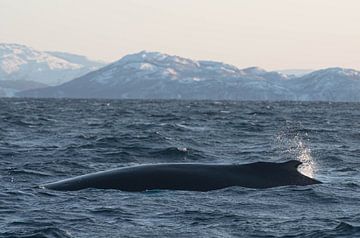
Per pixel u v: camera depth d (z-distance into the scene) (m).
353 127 130.25
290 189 45.44
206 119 160.75
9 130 111.44
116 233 35.03
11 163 63.75
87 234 34.84
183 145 85.44
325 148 84.50
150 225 36.69
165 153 75.00
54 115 178.00
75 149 77.06
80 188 45.34
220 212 39.59
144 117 171.38
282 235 34.91
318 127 129.12
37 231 35.25
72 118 160.88
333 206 42.00
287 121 154.25
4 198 43.59
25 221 37.62
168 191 44.50
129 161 68.75
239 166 47.28
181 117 171.38
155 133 98.56
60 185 46.31
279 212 40.09
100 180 46.00
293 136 104.50
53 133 105.69
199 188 44.84
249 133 110.19
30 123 133.75
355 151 80.38
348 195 45.25
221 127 125.69
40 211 39.94
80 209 40.31
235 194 43.84
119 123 136.38
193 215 38.94
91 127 122.75
